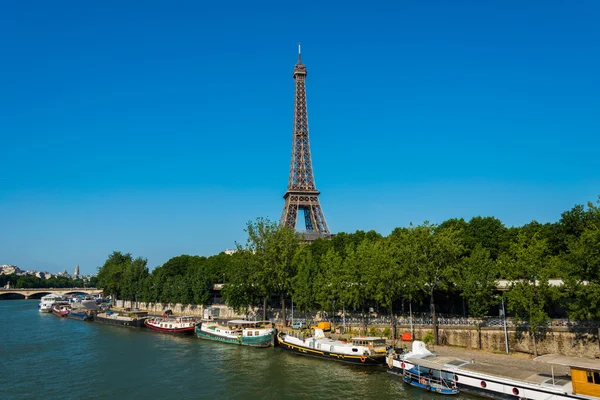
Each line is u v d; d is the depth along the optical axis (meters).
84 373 79.50
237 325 116.69
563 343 73.94
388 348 80.06
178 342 111.12
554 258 79.00
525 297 74.81
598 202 75.25
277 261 121.88
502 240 111.75
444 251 87.56
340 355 81.06
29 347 106.94
